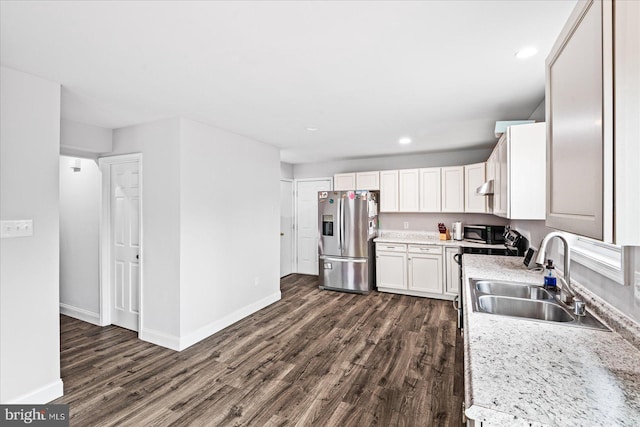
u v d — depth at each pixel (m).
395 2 1.28
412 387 2.27
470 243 4.38
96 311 3.56
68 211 3.79
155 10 1.33
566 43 0.95
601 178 0.72
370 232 4.89
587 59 0.80
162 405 2.07
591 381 0.92
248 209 3.83
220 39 1.58
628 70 0.67
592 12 0.77
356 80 2.11
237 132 3.55
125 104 2.56
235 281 3.61
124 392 2.22
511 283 2.03
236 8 1.32
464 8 1.33
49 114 2.10
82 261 3.68
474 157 4.76
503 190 2.27
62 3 1.28
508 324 1.36
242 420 1.93
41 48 1.67
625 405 0.80
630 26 0.67
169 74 2.00
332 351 2.84
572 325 1.33
